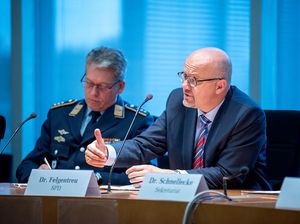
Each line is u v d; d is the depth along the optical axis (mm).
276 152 8344
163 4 11141
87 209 5449
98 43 11227
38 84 11297
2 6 11391
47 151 8664
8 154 10531
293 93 10922
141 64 11148
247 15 11102
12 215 5688
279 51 10945
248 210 4863
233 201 5273
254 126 7336
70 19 11258
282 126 8383
